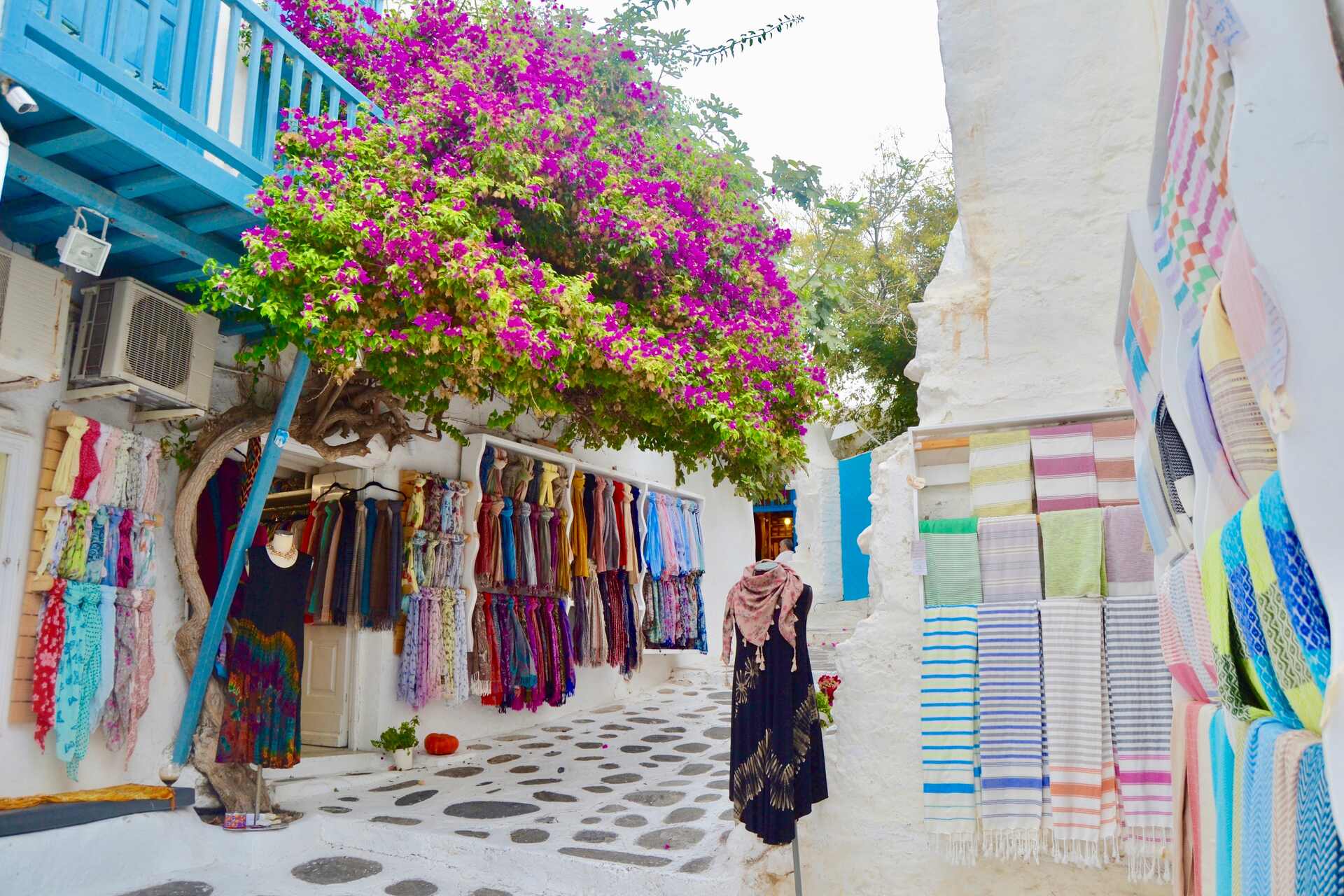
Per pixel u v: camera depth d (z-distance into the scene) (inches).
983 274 174.2
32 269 183.6
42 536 197.5
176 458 227.5
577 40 293.7
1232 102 52.4
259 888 194.4
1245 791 61.0
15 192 182.7
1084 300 165.0
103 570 203.9
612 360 212.5
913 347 583.2
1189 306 71.4
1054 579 151.8
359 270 176.4
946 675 154.3
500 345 186.9
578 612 359.3
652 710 382.9
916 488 164.7
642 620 392.5
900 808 158.7
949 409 169.9
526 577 330.6
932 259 616.4
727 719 358.3
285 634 222.4
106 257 185.0
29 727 194.9
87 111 155.6
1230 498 67.2
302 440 249.6
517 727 345.7
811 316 400.8
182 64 179.9
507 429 346.0
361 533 285.4
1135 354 96.0
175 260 209.2
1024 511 156.9
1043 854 148.3
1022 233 171.5
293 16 274.4
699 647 438.6
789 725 164.1
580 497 365.1
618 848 202.7
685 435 251.6
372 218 185.3
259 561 220.8
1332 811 43.5
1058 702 146.4
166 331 208.4
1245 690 65.7
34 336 182.7
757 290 279.1
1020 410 165.0
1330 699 43.6
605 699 397.4
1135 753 142.5
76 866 181.9
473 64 252.1
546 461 356.8
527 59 258.2
